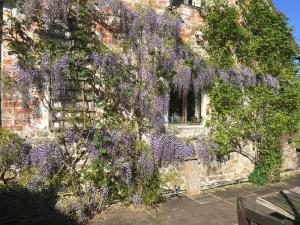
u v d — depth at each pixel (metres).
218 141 7.77
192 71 7.28
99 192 6.09
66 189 5.90
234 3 8.28
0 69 5.49
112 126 6.28
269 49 8.52
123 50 6.52
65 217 5.64
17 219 5.40
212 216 6.11
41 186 5.61
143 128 6.77
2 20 5.48
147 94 6.66
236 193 7.53
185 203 6.78
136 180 6.41
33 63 5.55
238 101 8.05
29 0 5.54
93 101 6.26
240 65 8.20
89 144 6.08
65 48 5.87
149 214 6.12
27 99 5.60
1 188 5.33
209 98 7.84
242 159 8.41
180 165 7.27
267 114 8.50
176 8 7.20
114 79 6.29
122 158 6.25
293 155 9.53
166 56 6.78
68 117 6.02
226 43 7.90
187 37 7.51
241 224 3.56
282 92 8.84
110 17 6.40
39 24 5.70
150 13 6.67
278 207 4.14
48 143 5.66
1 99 5.49
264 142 8.46
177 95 7.51
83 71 5.95
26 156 5.52
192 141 7.41
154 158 6.58
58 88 5.69
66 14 5.76
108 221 5.74
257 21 8.36
